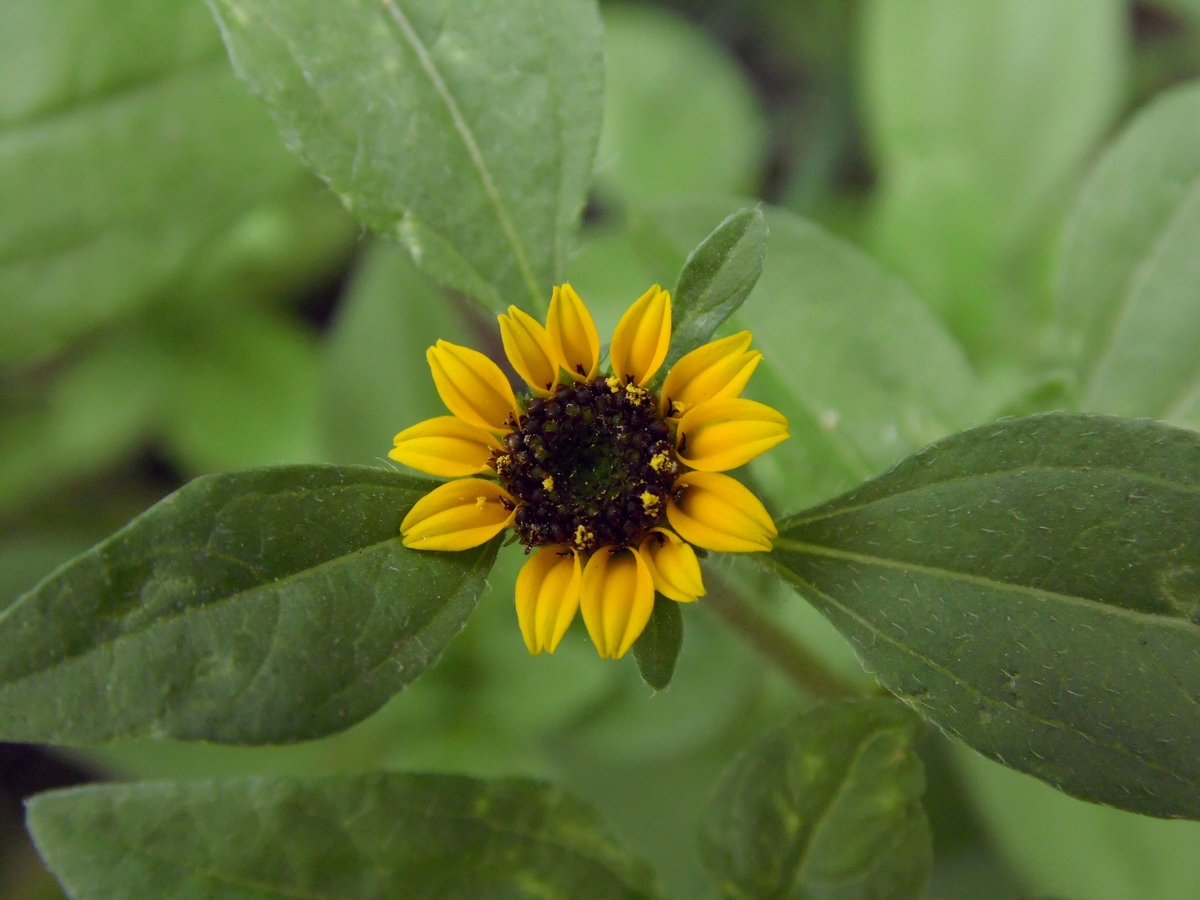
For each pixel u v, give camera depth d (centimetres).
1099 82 19
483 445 11
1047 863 15
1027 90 19
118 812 11
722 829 12
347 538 11
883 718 11
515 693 17
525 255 12
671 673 11
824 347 14
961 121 19
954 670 10
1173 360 14
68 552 19
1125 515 10
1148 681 10
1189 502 10
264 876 11
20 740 10
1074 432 10
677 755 17
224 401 20
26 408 21
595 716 17
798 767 11
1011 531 10
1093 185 14
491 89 12
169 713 10
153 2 16
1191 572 10
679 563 11
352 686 10
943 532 11
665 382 11
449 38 12
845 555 11
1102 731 10
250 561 10
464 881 11
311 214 21
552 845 12
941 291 18
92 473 22
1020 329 18
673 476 11
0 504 21
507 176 12
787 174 24
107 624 10
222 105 17
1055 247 18
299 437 20
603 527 11
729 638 17
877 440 14
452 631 11
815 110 24
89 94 16
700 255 11
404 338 18
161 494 22
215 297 21
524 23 12
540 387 11
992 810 15
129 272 17
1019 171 19
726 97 21
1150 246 14
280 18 12
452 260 12
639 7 23
